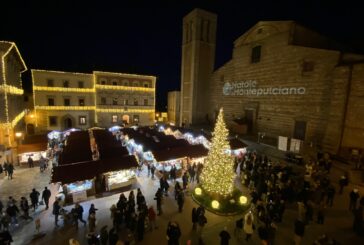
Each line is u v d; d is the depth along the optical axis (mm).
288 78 26109
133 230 10797
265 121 29469
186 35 42000
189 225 12047
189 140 26844
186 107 42969
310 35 26656
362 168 16594
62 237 11195
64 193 14750
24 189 16625
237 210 13250
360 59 19562
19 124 29078
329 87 22000
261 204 11547
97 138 23141
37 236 11180
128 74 42156
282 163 19828
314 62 23328
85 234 11461
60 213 12562
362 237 10492
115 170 15758
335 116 19922
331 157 19219
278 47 27188
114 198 15203
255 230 11492
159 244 10602
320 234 10797
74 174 14625
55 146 25453
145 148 20250
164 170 18734
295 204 13547
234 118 35125
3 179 18359
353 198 12070
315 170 15797
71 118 38812
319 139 23031
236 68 34312
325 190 12875
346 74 18953
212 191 14156
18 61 30172
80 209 11859
